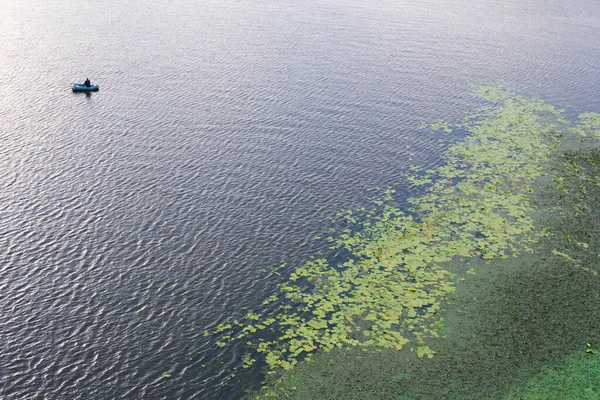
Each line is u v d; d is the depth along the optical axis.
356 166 60.91
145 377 35.12
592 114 75.88
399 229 50.47
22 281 42.56
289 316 40.12
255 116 70.56
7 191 53.25
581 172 60.94
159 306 40.81
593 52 100.19
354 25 109.31
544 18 121.06
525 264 46.19
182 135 65.19
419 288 43.22
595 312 41.19
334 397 33.84
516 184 58.19
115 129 65.88
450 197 55.62
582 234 50.22
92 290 42.03
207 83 79.31
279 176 58.19
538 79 87.38
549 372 36.06
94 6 113.44
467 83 84.50
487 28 111.69
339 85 81.19
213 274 44.19
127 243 47.12
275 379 35.03
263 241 48.28
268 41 97.69
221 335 38.41
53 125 66.12
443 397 34.03
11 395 33.66
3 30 96.62
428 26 111.06
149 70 82.81
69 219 49.81
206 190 55.06
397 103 76.69
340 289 42.84
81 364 35.91
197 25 104.38
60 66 82.81
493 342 38.28
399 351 37.28
